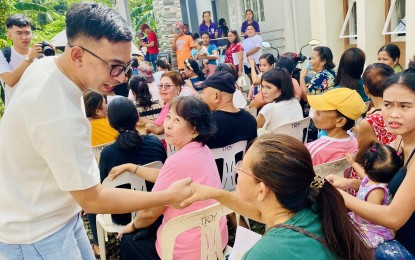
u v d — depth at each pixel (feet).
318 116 7.81
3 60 12.17
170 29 36.37
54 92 4.17
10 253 4.72
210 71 26.66
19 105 4.17
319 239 3.42
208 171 6.34
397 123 5.58
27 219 4.57
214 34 33.04
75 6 4.17
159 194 4.89
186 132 6.48
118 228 8.33
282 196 3.54
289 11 28.09
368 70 8.20
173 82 12.05
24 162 4.41
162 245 5.67
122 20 4.25
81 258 5.32
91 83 4.35
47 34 47.67
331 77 13.29
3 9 26.68
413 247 5.33
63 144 4.08
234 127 8.51
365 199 6.01
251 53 25.32
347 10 23.98
